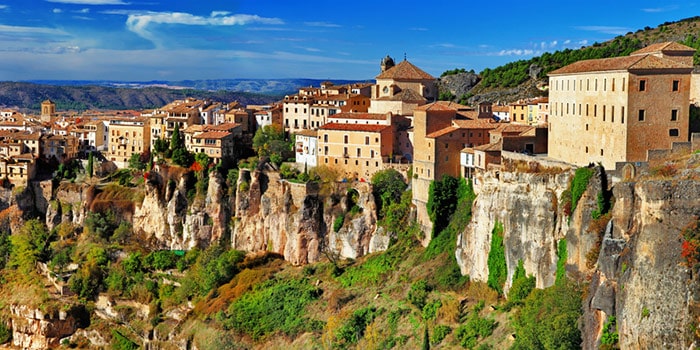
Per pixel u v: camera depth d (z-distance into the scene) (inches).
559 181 6427.2
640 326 4840.1
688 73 6210.6
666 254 4758.9
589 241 5772.6
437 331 6845.5
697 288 4527.6
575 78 6865.2
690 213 4731.8
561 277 6141.7
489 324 6594.5
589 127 6663.4
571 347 5546.3
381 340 7140.8
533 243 6609.3
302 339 7795.3
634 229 5251.0
